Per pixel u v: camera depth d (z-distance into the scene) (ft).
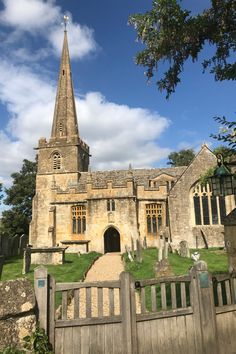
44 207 134.72
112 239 129.08
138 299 35.40
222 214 106.22
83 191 119.65
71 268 62.69
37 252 71.87
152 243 113.91
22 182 170.91
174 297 20.95
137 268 58.65
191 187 109.29
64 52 160.76
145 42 26.81
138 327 18.98
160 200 117.08
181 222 106.63
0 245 82.02
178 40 26.35
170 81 28.76
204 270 21.47
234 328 22.20
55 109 152.05
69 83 155.43
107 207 115.14
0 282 17.56
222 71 25.94
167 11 25.00
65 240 116.47
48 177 138.00
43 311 17.88
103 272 61.36
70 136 142.31
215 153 26.96
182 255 75.72
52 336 17.89
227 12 25.17
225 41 26.76
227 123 23.21
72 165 137.59
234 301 22.90
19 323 16.99
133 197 114.11
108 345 18.47
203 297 21.04
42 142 141.49
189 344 20.10
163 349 19.31
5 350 15.96
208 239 104.17
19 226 166.91
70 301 36.06
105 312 33.53
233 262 29.84
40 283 18.17
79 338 18.26
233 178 25.84
